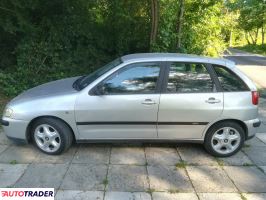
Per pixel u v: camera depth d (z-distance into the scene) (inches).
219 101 221.5
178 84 221.3
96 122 219.3
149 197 179.3
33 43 405.4
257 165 220.8
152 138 225.0
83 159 219.9
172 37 416.8
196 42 454.9
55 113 217.2
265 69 877.2
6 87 383.2
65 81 254.5
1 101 351.3
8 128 225.0
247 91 226.4
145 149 237.8
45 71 410.9
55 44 413.1
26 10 391.9
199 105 220.1
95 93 217.5
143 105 217.2
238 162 224.4
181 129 223.3
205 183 195.8
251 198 182.1
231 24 525.3
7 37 414.0
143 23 421.4
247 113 225.3
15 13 377.7
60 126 219.8
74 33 420.8
